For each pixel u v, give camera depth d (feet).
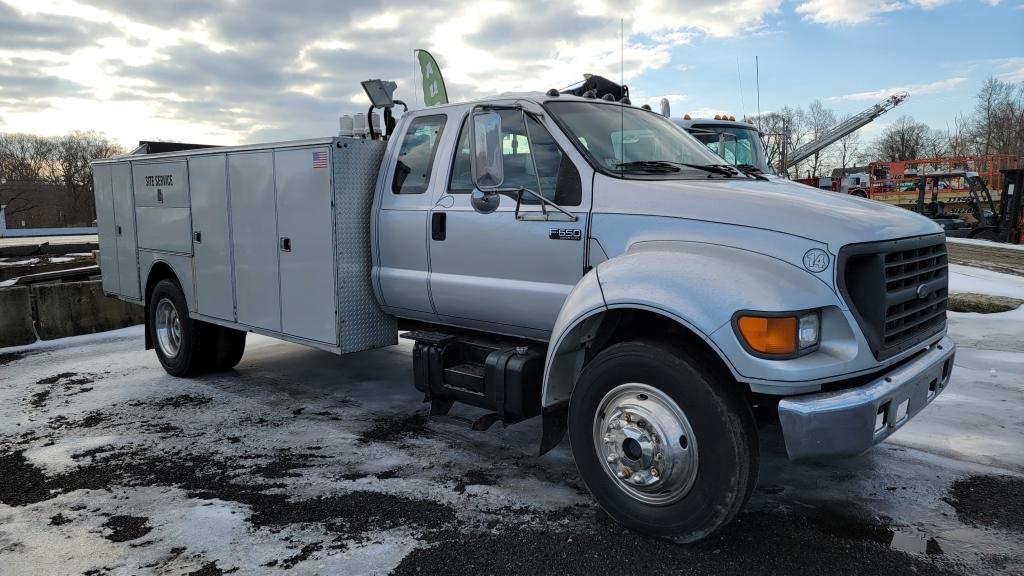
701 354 10.93
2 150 290.97
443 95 23.73
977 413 17.30
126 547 11.51
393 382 21.99
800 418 9.84
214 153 19.81
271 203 18.10
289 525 12.19
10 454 16.05
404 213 16.10
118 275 25.57
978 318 28.63
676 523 10.86
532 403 13.76
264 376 23.00
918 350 11.71
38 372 24.38
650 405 11.01
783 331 9.92
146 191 23.18
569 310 11.88
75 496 13.62
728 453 10.27
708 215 11.35
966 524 11.82
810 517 12.15
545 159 13.64
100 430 17.72
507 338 15.43
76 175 296.10
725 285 10.32
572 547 11.24
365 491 13.61
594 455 11.88
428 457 15.44
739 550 11.05
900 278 10.89
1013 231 70.08
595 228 12.66
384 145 17.47
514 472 14.51
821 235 10.34
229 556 11.16
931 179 82.38
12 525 12.41
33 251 70.95
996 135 204.44
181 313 22.24
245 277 19.35
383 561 10.90
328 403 19.80
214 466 15.11
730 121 36.78
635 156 13.83
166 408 19.60
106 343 29.58
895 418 10.60
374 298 17.34
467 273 14.92
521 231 13.79
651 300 10.76
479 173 12.75
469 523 12.16
